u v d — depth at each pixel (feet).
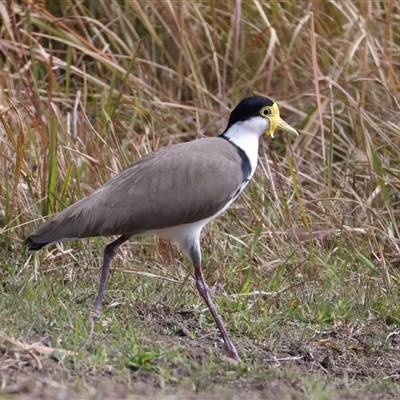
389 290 38.14
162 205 31.24
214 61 50.44
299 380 28.14
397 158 45.57
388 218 43.37
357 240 41.55
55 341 27.35
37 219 37.73
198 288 31.78
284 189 44.34
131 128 44.80
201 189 31.73
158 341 30.22
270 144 49.47
